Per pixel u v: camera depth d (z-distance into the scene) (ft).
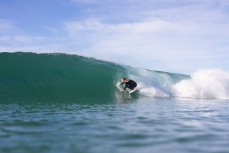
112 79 79.41
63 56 84.38
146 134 25.57
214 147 21.30
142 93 72.54
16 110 42.16
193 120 34.04
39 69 78.95
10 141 23.00
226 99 69.72
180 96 75.10
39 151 20.16
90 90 71.56
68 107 46.16
